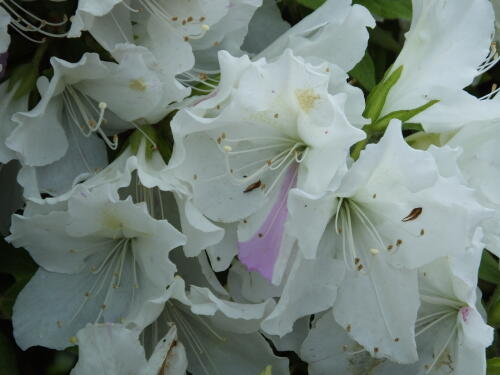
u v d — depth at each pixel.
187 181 0.27
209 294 0.27
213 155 0.28
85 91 0.28
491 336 0.26
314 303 0.27
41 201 0.27
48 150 0.28
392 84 0.28
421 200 0.26
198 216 0.27
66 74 0.27
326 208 0.27
